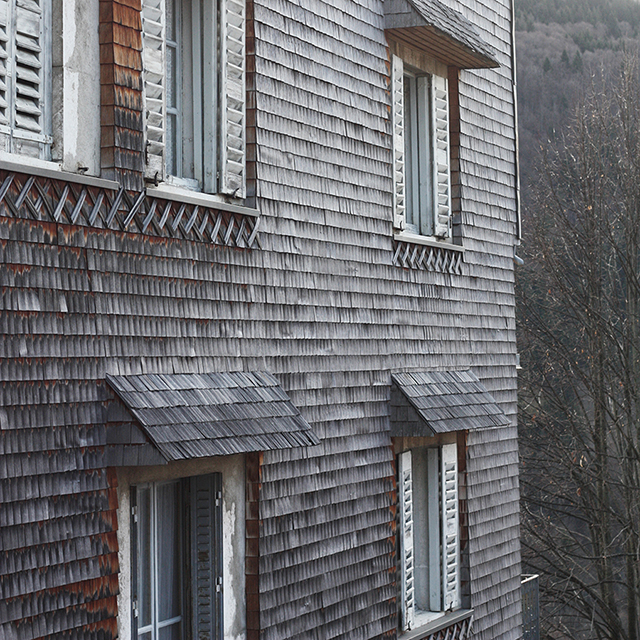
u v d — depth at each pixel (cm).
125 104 796
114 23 785
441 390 1257
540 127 5059
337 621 1047
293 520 988
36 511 697
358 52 1165
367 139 1173
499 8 1589
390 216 1213
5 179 693
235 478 923
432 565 1322
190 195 892
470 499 1395
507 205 1565
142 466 811
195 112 923
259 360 957
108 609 746
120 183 789
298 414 923
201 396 838
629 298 2905
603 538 2831
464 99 1441
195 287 876
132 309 800
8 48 710
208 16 925
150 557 848
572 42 5447
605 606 2809
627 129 2973
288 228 1016
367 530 1114
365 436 1125
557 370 3200
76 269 748
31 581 688
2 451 677
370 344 1153
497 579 1467
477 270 1448
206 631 893
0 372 681
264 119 984
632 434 2889
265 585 939
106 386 764
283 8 1026
